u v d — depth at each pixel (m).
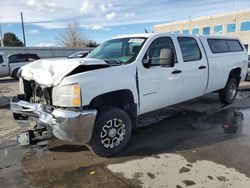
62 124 3.20
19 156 3.84
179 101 5.03
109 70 3.61
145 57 4.14
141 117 5.74
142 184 3.05
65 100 3.24
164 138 4.48
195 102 7.12
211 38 5.94
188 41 5.15
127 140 3.94
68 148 4.09
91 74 3.39
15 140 4.49
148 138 4.49
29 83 3.89
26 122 3.74
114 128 3.75
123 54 4.36
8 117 6.05
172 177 3.20
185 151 3.94
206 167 3.43
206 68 5.49
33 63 4.02
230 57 6.40
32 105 3.55
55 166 3.52
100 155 3.68
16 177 3.24
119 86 3.67
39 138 3.50
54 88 3.31
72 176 3.25
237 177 3.17
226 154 3.80
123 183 3.08
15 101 3.85
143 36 4.44
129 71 3.85
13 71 15.33
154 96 4.32
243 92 8.70
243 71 7.06
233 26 40.53
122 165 3.53
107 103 3.82
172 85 4.64
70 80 3.21
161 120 5.52
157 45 4.43
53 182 3.12
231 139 4.39
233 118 5.61
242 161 3.57
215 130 4.86
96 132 3.54
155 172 3.33
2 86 12.33
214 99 7.47
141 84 4.04
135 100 3.98
